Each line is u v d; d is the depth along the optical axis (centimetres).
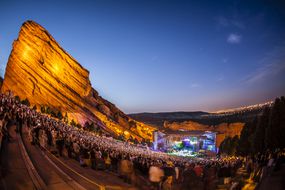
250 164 2673
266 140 4072
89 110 14150
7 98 6688
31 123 3978
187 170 1284
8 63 12338
